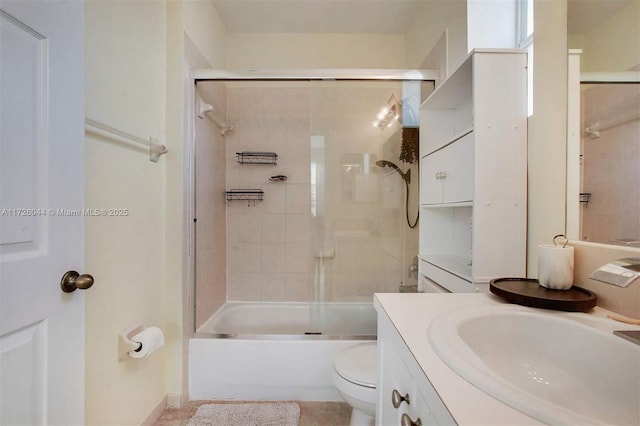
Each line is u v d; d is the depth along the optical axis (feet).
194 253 5.83
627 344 1.88
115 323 3.97
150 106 4.81
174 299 5.30
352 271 7.68
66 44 2.59
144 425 4.63
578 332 2.17
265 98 8.16
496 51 3.99
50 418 2.43
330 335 5.76
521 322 2.43
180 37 5.32
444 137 6.14
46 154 2.40
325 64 8.40
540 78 3.64
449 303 2.82
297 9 7.39
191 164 5.72
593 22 2.91
